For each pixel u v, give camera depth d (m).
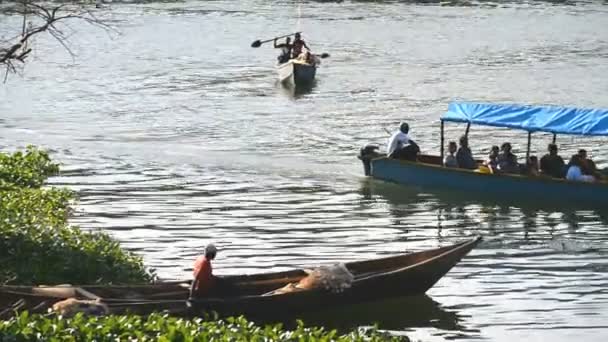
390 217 54.56
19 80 101.75
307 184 61.94
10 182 57.97
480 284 42.72
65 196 55.88
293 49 107.06
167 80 103.62
